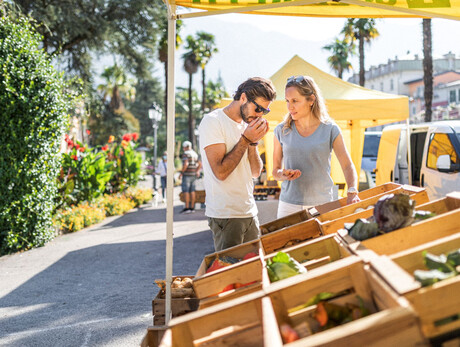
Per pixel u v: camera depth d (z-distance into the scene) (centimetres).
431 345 129
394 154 910
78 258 800
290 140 373
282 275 214
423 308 129
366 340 117
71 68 1931
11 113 812
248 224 323
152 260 760
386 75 7181
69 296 572
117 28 1950
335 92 804
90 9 1853
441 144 737
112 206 1480
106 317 484
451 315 129
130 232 1080
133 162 1842
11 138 812
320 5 374
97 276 669
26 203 862
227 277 233
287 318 168
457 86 5756
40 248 896
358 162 923
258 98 297
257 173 339
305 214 338
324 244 243
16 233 855
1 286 633
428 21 2191
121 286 608
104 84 4106
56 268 729
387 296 135
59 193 1162
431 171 744
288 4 301
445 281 131
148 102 7131
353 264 164
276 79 840
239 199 318
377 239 201
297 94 355
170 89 300
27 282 649
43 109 859
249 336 164
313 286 168
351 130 934
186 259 757
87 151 1422
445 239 167
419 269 165
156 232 1060
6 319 495
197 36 4478
